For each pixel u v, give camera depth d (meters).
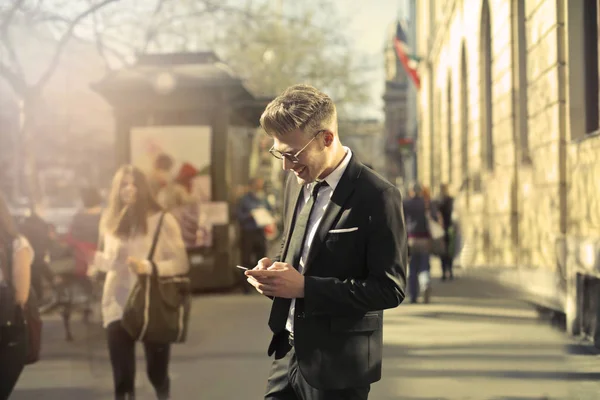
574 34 7.75
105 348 7.15
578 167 7.34
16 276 4.31
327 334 2.57
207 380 5.70
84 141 29.33
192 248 11.20
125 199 4.75
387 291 2.46
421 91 30.59
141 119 11.16
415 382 5.44
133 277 4.66
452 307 9.50
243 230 12.32
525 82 10.16
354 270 2.55
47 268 8.06
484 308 9.16
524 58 10.19
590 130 7.69
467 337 7.17
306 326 2.58
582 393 4.89
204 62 11.59
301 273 2.62
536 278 8.40
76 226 8.12
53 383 5.75
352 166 2.60
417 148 34.34
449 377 5.55
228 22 18.44
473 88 14.73
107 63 14.71
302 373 2.57
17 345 4.32
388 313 9.06
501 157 11.26
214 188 11.21
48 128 27.06
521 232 9.95
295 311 2.59
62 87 22.84
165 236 4.73
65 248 8.05
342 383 2.56
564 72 7.83
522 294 8.82
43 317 9.30
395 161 53.88
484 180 12.79
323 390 2.61
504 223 10.70
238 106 11.89
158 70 11.34
